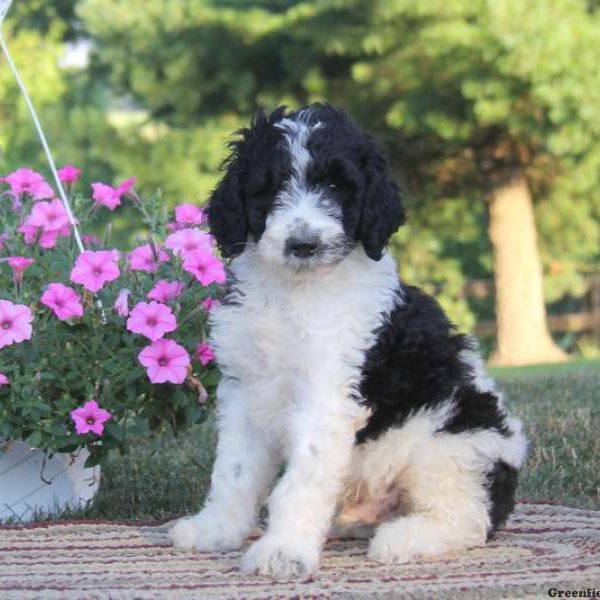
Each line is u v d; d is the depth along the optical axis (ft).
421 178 67.87
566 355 69.26
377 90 60.34
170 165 63.98
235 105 65.51
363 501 18.83
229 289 18.60
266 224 17.44
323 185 17.48
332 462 17.25
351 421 17.49
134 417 21.79
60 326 20.97
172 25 63.52
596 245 71.41
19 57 78.13
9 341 19.74
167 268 22.06
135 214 62.80
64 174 24.22
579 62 54.13
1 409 20.43
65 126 69.77
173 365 20.42
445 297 75.15
